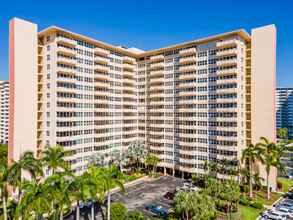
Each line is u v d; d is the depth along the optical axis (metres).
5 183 36.81
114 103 73.75
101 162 60.16
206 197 37.06
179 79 69.56
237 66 58.94
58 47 57.12
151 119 76.19
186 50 67.69
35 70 58.81
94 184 33.88
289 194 54.75
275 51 61.09
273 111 59.25
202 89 65.50
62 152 42.19
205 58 65.38
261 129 60.97
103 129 69.50
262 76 61.03
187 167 66.06
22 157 38.88
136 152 70.62
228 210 42.84
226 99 59.25
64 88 57.62
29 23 57.75
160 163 72.00
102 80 70.50
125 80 76.50
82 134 63.00
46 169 57.66
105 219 39.97
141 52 86.44
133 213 39.53
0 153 73.75
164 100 74.12
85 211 44.97
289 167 88.50
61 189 30.52
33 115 58.16
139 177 68.75
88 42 66.44
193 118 65.56
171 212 45.16
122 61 77.75
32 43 58.22
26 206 27.72
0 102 132.25
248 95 63.78
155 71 75.44
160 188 59.50
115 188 59.34
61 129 56.97
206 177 57.97
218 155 60.28
